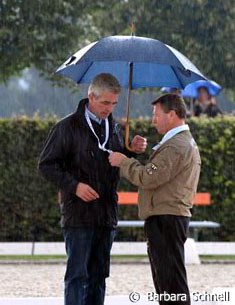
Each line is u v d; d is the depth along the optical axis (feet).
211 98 151.94
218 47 170.60
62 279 97.14
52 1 155.33
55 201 130.52
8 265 111.86
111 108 60.18
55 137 60.44
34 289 88.89
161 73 65.31
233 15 169.99
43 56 157.79
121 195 126.72
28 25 154.71
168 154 58.49
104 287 61.98
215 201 132.98
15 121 130.11
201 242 128.26
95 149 60.49
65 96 264.93
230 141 133.08
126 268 109.60
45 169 60.18
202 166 132.77
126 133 62.75
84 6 160.04
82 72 65.51
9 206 130.41
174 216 58.95
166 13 169.78
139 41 60.39
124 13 170.50
